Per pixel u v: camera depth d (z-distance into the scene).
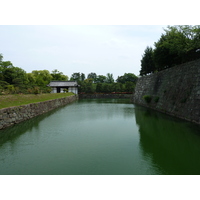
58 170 4.57
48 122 10.77
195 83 10.20
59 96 23.66
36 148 6.26
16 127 9.24
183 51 12.28
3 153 5.80
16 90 19.64
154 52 17.47
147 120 11.06
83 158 5.38
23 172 4.46
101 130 8.80
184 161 5.14
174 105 12.23
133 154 5.70
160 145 6.54
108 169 4.63
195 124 9.18
